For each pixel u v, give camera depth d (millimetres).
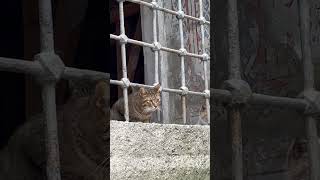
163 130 2615
